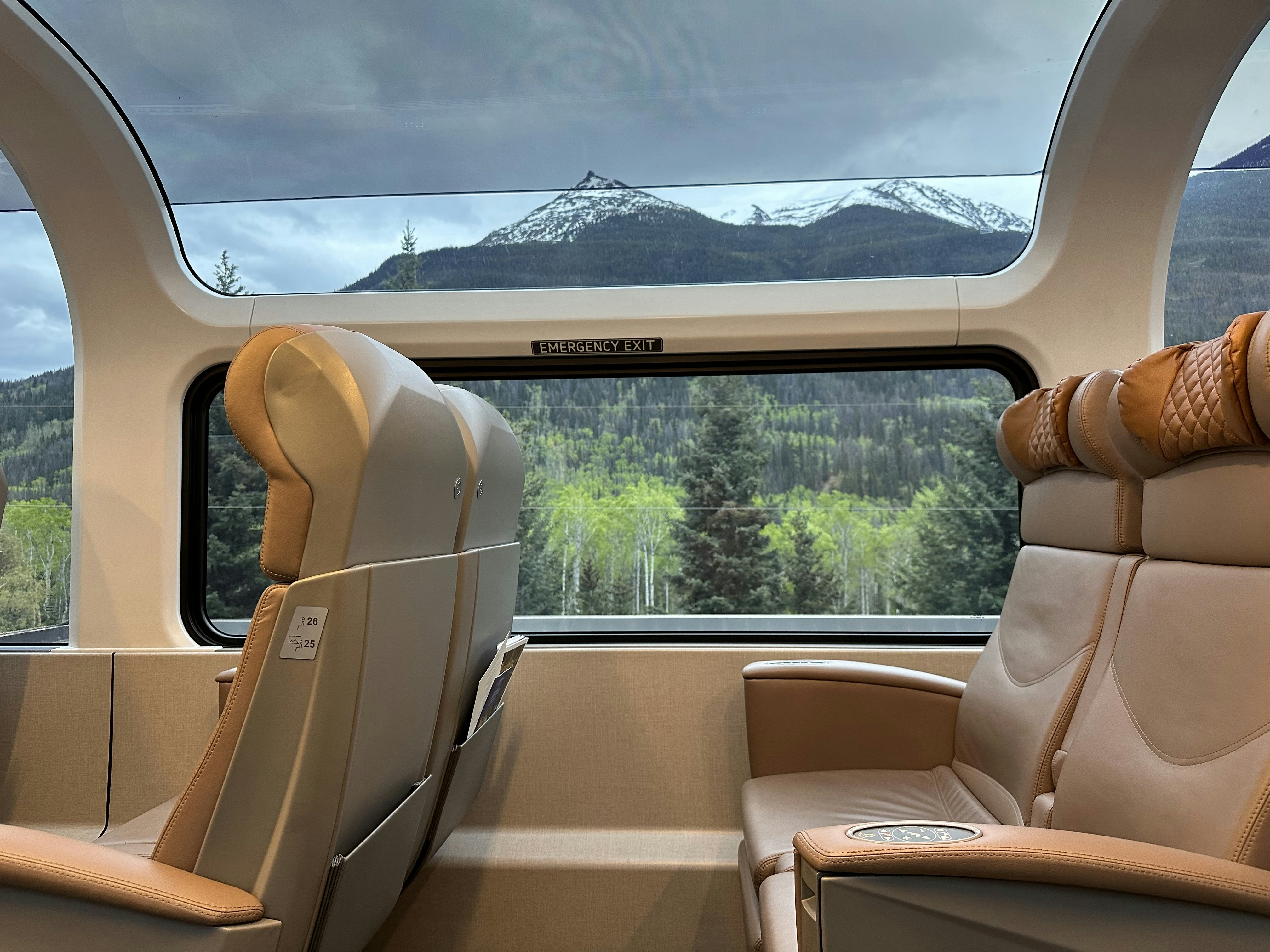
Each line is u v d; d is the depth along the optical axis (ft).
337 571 3.72
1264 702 3.55
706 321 8.91
